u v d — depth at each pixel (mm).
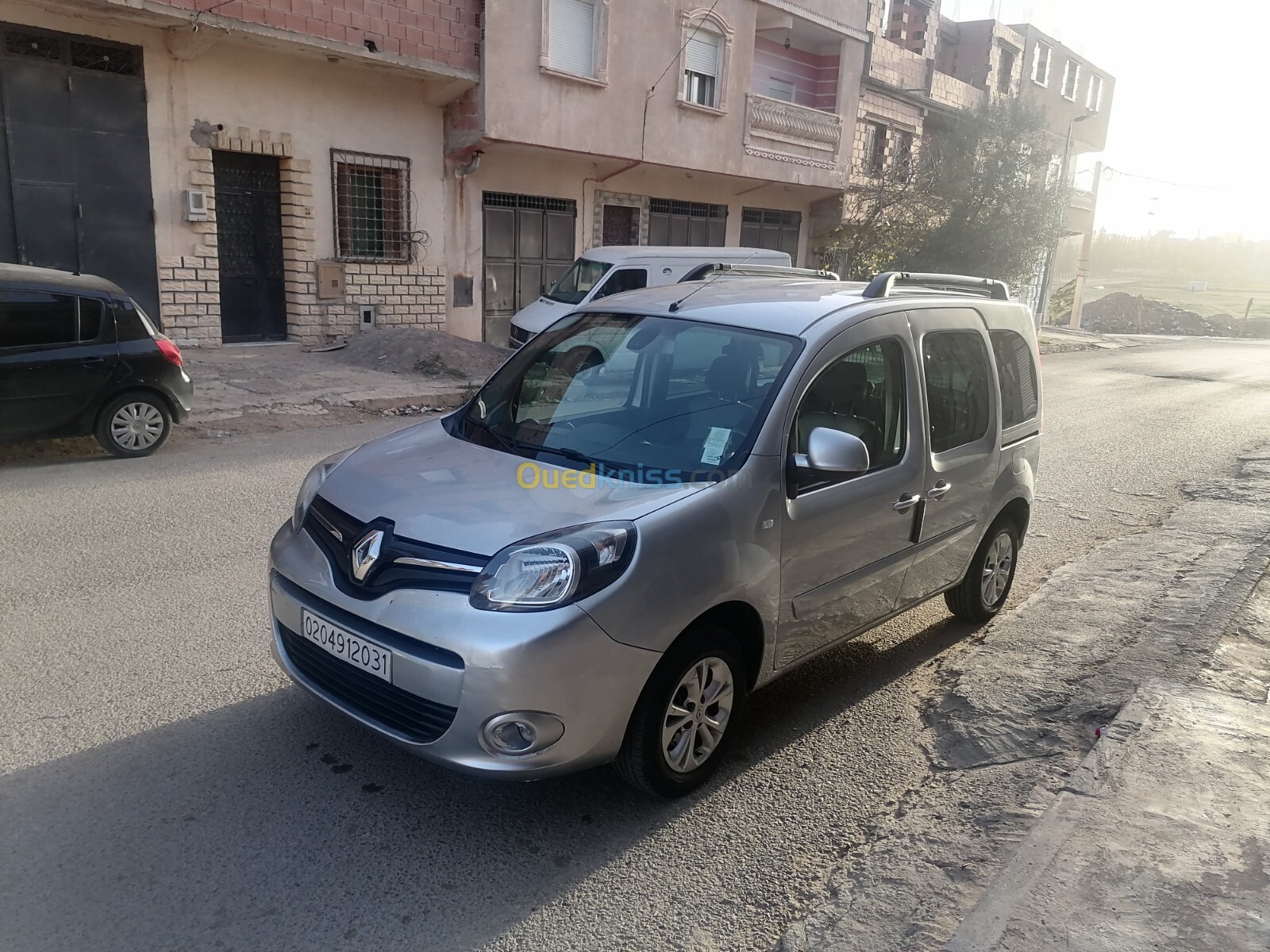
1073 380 19438
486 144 14914
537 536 2973
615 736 3023
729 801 3439
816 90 23062
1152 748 3561
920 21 30125
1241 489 9164
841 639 4031
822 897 2893
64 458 7867
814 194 23438
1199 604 5371
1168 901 2684
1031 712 4141
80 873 2834
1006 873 2809
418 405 11203
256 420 9617
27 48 10883
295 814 3189
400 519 3154
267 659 4309
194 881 2834
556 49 15453
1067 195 23781
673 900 2867
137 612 4754
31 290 7297
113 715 3760
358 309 14609
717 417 3580
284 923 2678
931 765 3775
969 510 4680
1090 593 5809
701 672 3330
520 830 3184
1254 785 3322
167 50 11906
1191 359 27234
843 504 3727
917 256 23031
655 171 19219
